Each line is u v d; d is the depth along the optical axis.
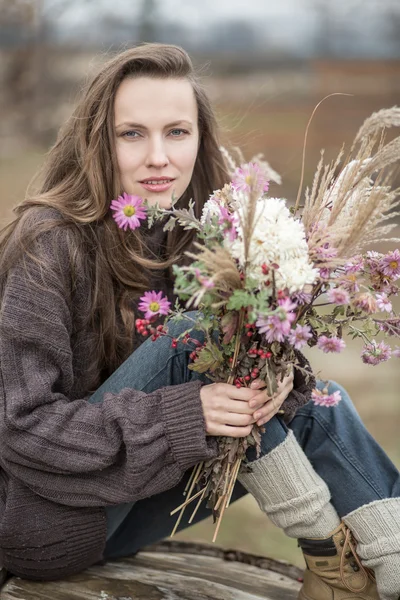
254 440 1.58
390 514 1.64
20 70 7.95
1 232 1.78
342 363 4.95
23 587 1.72
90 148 1.75
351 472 1.68
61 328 1.63
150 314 1.46
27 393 1.59
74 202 1.77
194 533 3.11
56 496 1.63
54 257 1.67
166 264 1.80
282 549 2.97
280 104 7.89
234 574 1.94
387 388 4.53
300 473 1.63
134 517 1.85
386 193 1.48
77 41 8.13
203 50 8.30
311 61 8.20
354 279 1.47
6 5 7.86
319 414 1.72
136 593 1.73
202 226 1.54
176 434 1.55
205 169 2.02
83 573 1.81
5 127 7.80
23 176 6.72
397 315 1.56
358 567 1.68
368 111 7.93
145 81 1.72
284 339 1.49
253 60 8.25
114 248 1.76
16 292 1.63
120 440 1.57
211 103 1.98
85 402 1.62
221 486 1.60
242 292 1.39
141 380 1.65
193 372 1.64
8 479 1.71
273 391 1.49
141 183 1.76
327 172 1.57
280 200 1.55
